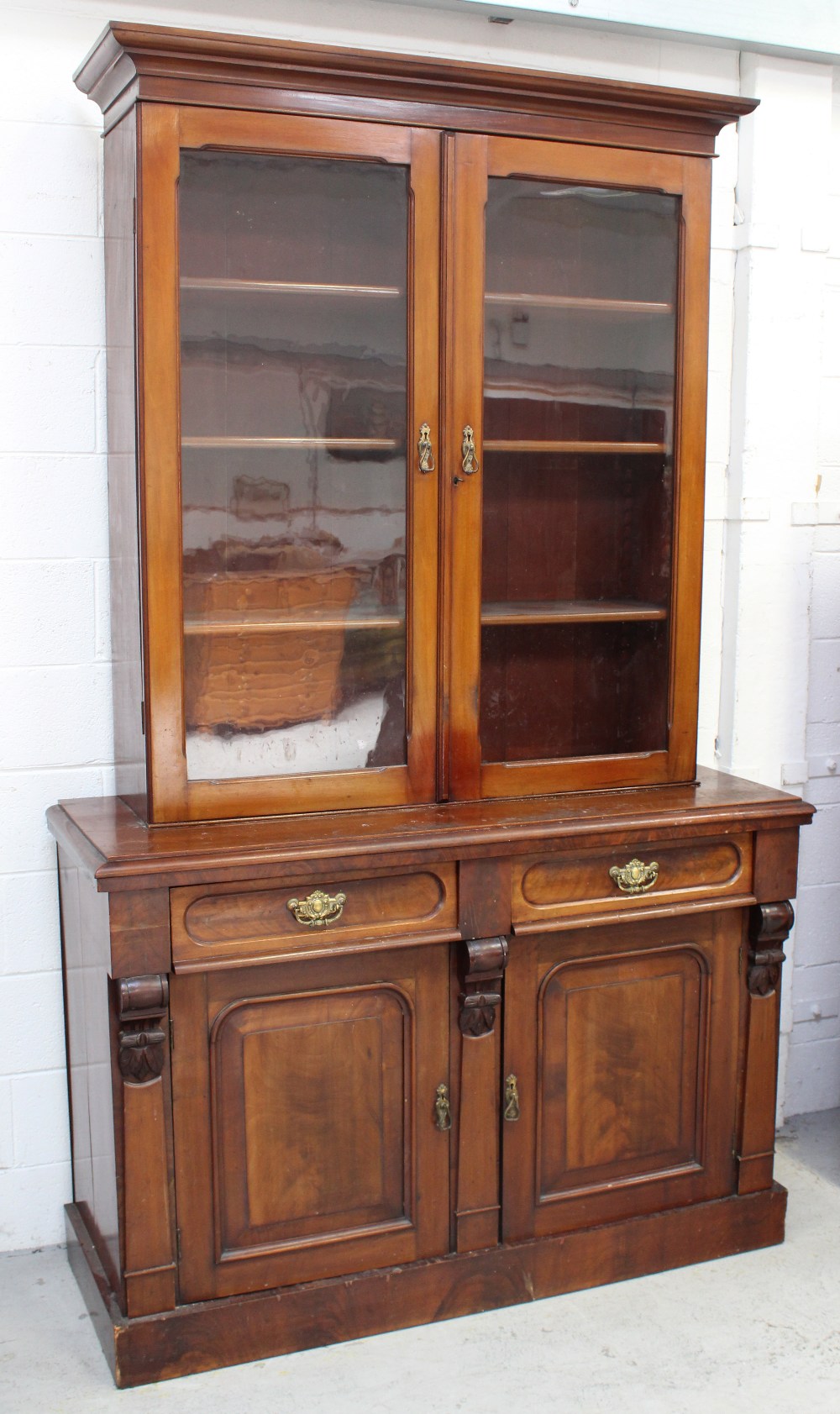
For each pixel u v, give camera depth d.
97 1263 2.17
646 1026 2.27
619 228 2.20
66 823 2.12
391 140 2.00
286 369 2.02
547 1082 2.20
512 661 2.23
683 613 2.32
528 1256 2.21
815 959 3.00
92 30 2.21
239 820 2.06
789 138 2.63
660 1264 2.33
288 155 1.96
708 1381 2.02
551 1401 1.97
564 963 2.18
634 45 2.56
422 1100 2.12
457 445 2.11
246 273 1.98
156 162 1.89
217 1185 2.01
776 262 2.65
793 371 2.69
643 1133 2.30
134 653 2.08
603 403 2.24
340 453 2.07
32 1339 2.12
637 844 2.19
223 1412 1.93
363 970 2.06
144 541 1.96
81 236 2.23
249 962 1.94
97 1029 2.05
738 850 2.28
